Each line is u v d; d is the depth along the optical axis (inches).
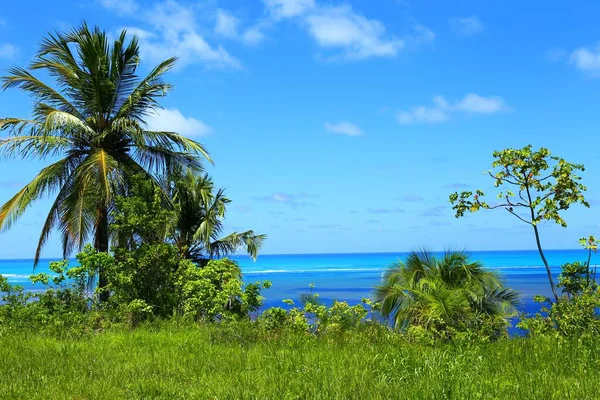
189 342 417.7
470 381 276.1
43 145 757.3
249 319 556.7
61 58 805.2
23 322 525.7
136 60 820.6
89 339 450.6
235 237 995.3
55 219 783.1
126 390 275.1
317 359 338.3
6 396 259.3
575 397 254.2
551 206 409.7
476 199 430.6
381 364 313.3
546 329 406.0
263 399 253.8
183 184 900.0
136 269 628.4
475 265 569.9
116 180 757.3
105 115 823.1
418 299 519.5
